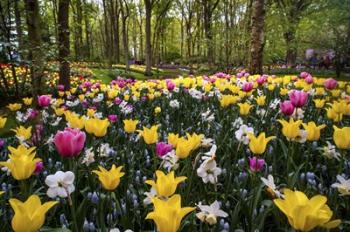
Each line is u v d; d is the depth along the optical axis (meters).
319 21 20.03
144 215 2.15
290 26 18.22
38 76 3.79
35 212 1.16
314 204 1.11
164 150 2.35
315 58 30.53
